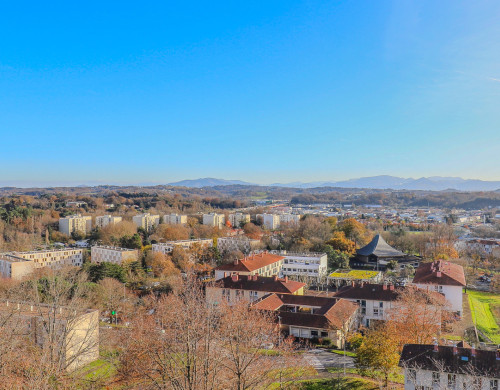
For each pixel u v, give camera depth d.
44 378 35.91
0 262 131.25
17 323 47.97
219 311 51.59
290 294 96.06
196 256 149.50
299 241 177.62
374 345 60.12
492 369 51.28
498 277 139.38
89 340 51.41
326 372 63.88
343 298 94.62
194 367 36.47
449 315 91.69
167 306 56.22
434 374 53.16
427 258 177.12
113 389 48.47
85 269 113.44
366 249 173.25
